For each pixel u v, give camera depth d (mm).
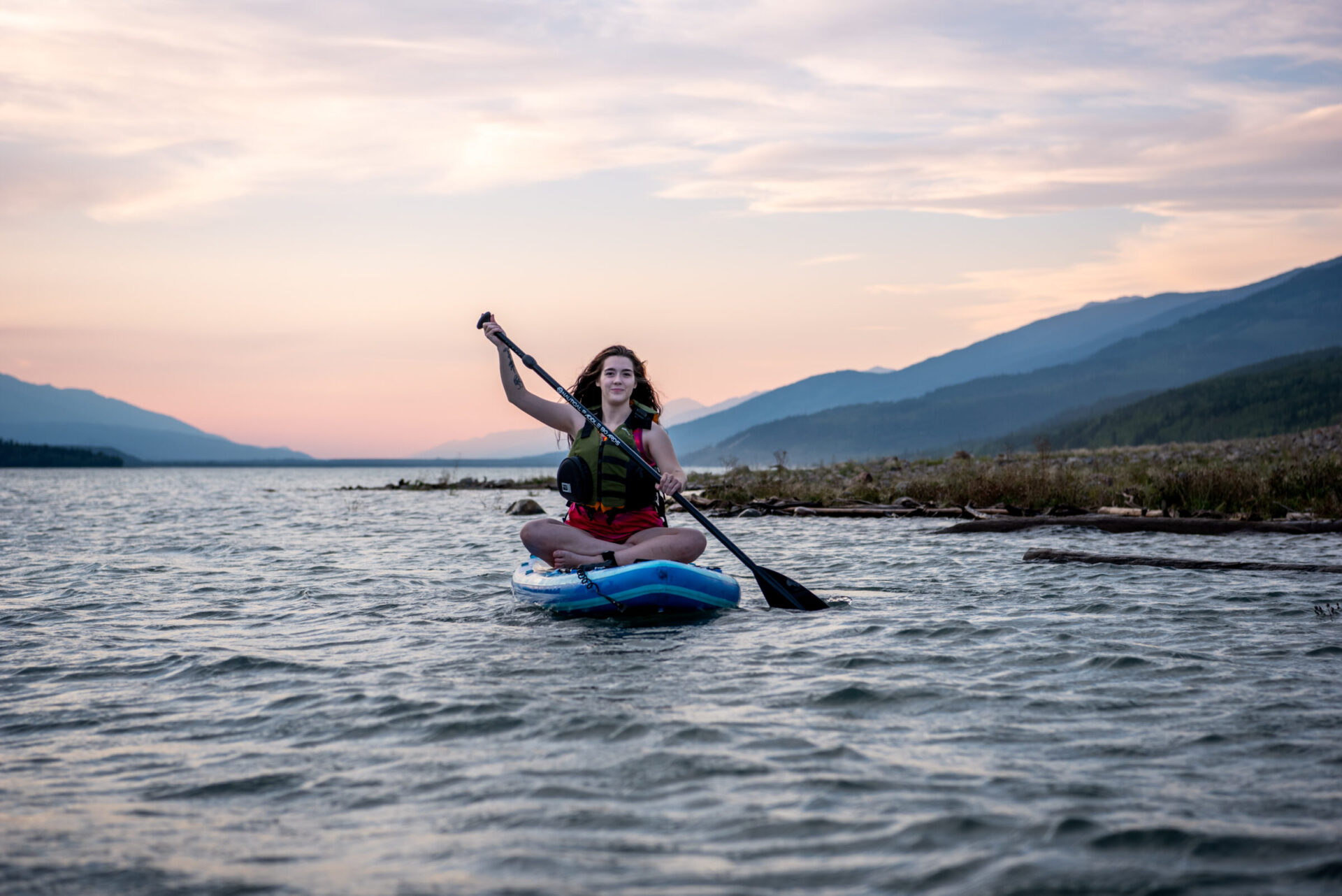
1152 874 2387
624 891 2322
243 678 4645
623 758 3320
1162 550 10125
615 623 6121
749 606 6789
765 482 19422
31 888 2369
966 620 5941
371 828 2746
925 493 17500
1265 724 3662
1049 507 15414
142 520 18156
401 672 4684
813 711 3885
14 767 3342
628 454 6965
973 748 3404
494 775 3166
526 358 7266
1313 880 2352
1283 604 6445
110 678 4691
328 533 14219
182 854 2576
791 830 2684
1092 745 3432
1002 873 2400
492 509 21484
